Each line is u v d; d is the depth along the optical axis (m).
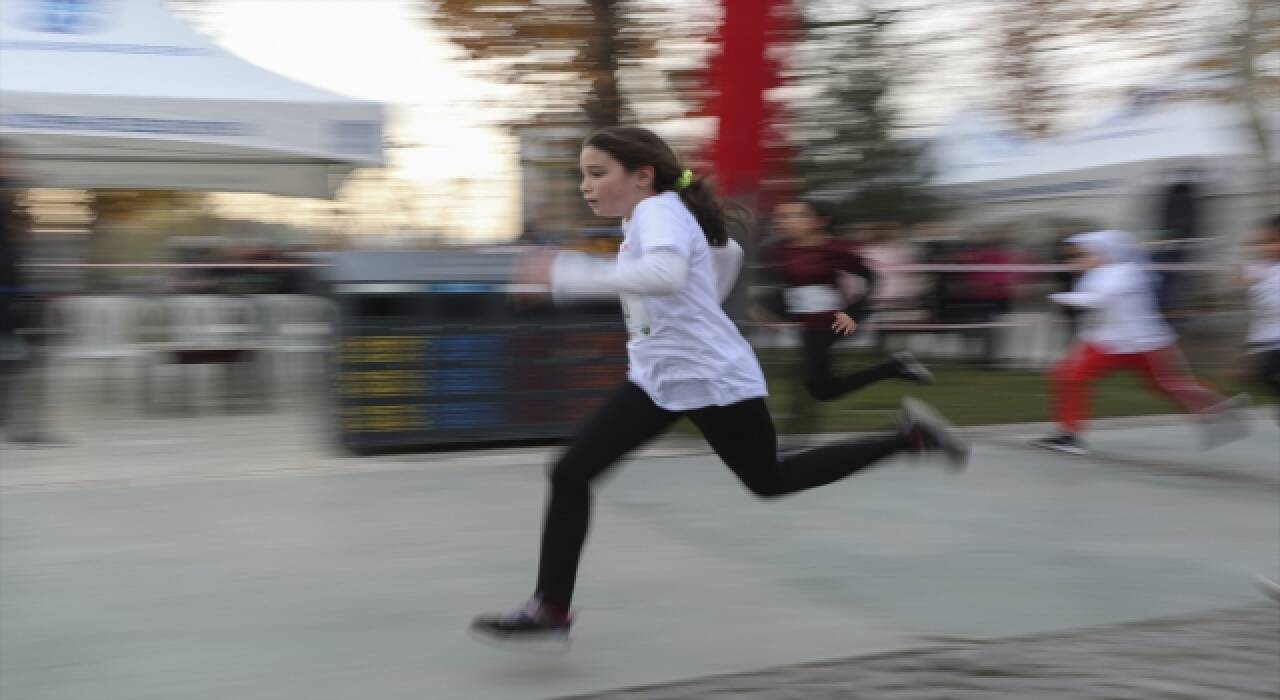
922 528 4.33
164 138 7.72
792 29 6.20
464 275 5.72
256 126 7.98
